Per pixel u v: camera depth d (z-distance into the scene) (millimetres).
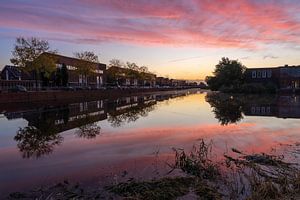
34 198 7895
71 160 11727
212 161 10383
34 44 50031
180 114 28609
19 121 24812
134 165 10516
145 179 8859
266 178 8344
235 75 79500
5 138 17250
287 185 7723
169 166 10164
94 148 13844
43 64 50406
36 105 38844
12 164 11336
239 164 9977
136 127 20484
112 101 50875
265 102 41312
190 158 10492
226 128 18812
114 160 11375
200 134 16688
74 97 50500
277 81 73688
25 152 13508
